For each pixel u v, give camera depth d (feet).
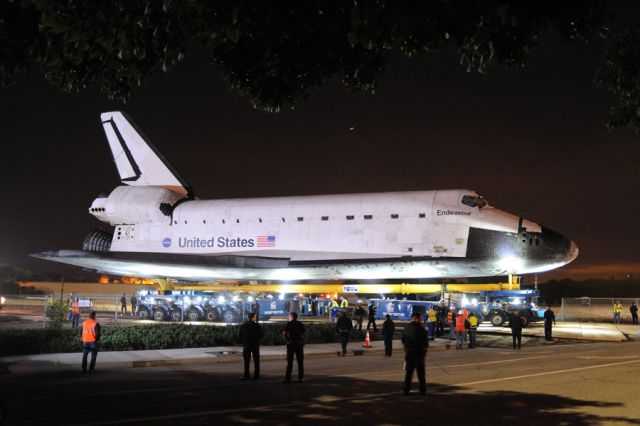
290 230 99.76
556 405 31.91
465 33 23.54
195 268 106.63
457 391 36.81
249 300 100.22
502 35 24.27
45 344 59.77
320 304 110.22
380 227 93.97
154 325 73.46
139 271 113.50
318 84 26.37
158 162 120.67
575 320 128.47
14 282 245.86
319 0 23.90
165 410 30.83
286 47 25.85
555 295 267.18
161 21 21.91
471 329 71.36
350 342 75.20
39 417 29.04
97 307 153.17
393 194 96.78
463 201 91.97
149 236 111.14
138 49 22.50
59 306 84.38
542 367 49.67
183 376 44.98
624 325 114.11
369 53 25.63
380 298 104.83
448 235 90.63
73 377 44.55
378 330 89.30
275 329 73.97
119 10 21.09
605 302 176.04
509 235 88.84
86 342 46.91
